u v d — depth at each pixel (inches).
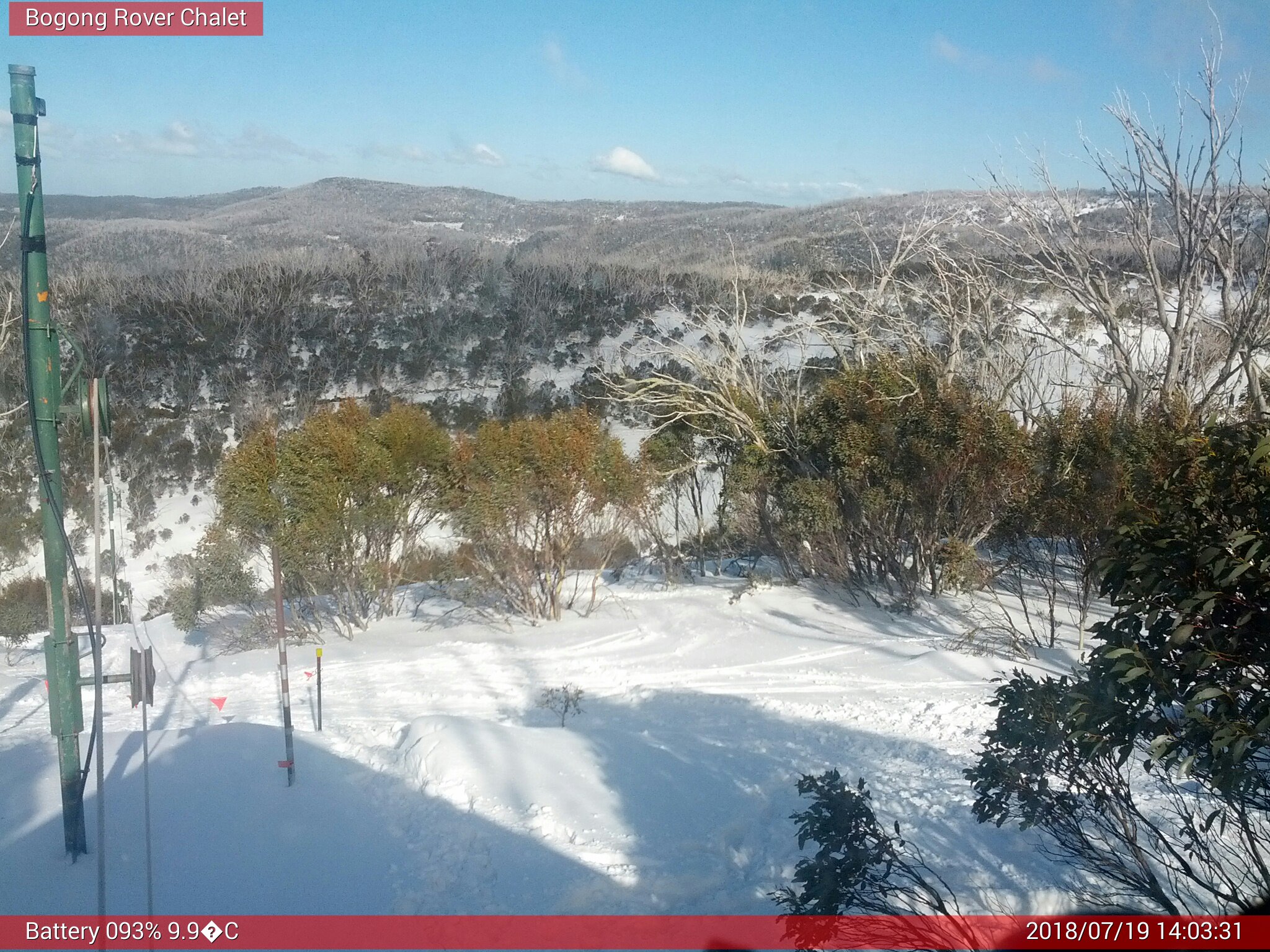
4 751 323.6
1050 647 512.1
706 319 938.7
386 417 723.4
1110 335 724.0
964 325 802.8
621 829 285.0
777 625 609.6
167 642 680.4
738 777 330.0
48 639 238.8
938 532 619.2
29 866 235.9
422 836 276.5
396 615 724.0
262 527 666.2
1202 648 144.1
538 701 477.1
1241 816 173.6
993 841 250.5
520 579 656.4
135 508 1139.3
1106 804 188.9
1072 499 499.8
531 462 658.2
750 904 234.2
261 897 231.5
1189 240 673.6
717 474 933.8
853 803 183.0
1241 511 141.6
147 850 225.1
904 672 498.9
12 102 228.1
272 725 382.6
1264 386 673.6
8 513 1015.0
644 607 674.8
